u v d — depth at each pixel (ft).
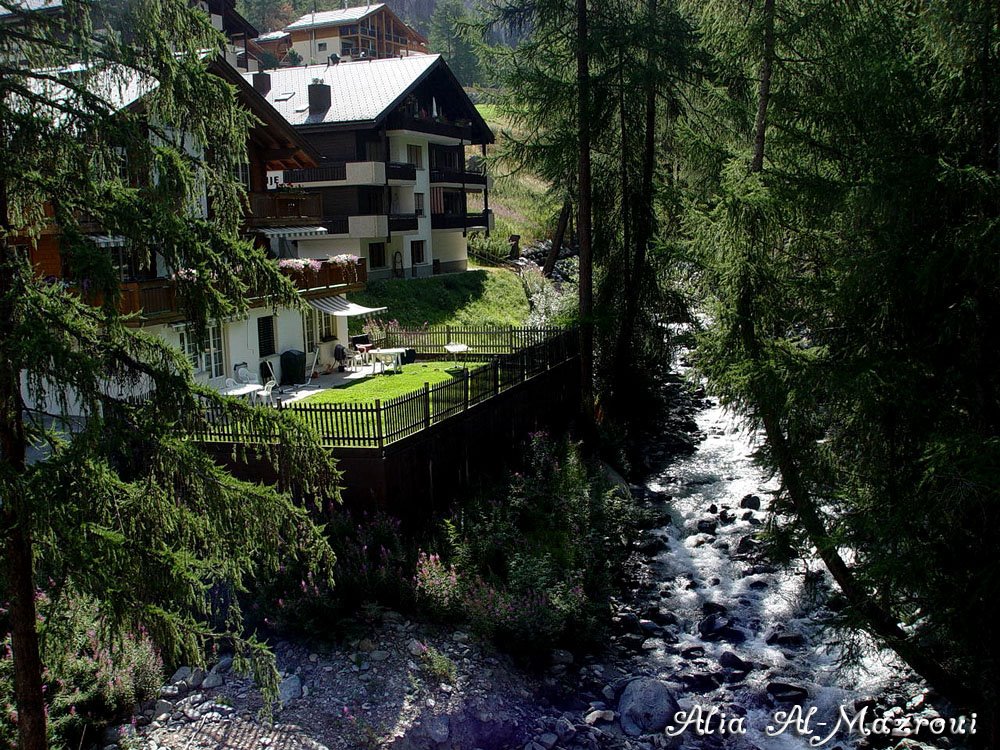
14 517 27.17
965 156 39.04
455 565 50.24
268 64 258.16
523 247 183.62
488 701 42.19
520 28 80.12
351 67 147.74
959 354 37.65
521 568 50.26
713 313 44.68
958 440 33.68
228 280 30.37
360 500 52.16
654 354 91.35
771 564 59.06
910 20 44.52
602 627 50.78
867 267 37.52
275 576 45.83
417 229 139.33
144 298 61.11
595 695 45.32
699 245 47.47
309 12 407.44
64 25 27.48
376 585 47.16
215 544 31.55
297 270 81.87
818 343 44.24
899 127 39.93
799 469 42.68
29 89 28.45
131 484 30.19
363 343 95.35
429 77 149.07
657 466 80.89
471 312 129.39
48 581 28.73
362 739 38.32
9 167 26.08
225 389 70.13
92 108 27.61
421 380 82.02
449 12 340.39
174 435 30.63
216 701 39.93
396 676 42.32
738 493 72.95
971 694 41.14
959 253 35.06
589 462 73.77
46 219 30.22
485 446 65.57
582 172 82.28
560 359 84.53
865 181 38.19
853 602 42.32
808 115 45.93
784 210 43.34
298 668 42.55
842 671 47.55
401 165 134.31
